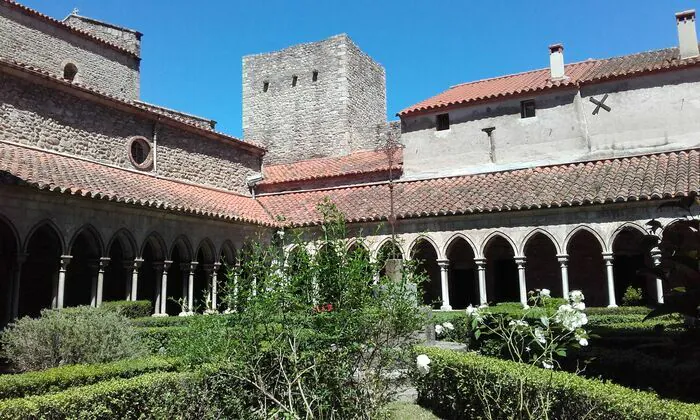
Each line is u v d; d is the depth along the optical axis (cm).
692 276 468
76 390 591
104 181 1588
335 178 2462
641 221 1652
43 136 1603
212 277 1883
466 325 1213
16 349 843
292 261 643
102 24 2773
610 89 2086
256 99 3712
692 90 1977
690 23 2034
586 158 2064
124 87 2784
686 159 1798
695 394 588
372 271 642
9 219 1277
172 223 1728
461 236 1883
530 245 2084
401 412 786
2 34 2192
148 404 625
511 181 2003
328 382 602
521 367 624
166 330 1092
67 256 1398
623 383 674
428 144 2342
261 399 617
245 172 2452
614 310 1595
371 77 3778
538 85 2178
